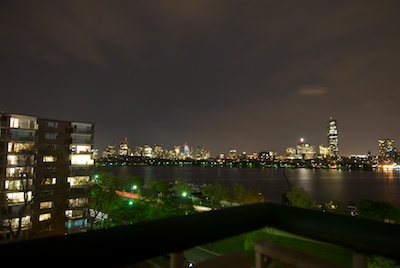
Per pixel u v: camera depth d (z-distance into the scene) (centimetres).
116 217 2856
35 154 3139
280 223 159
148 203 3591
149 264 130
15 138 3169
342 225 135
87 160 3850
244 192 6769
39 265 100
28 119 3375
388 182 16862
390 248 122
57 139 3616
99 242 113
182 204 4266
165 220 133
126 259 120
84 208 3506
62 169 3406
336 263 130
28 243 101
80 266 109
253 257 159
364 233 129
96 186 3612
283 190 12788
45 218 3164
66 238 108
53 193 3256
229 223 149
